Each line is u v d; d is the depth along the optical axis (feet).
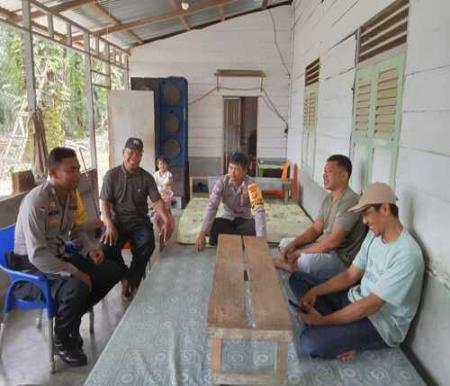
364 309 6.33
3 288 10.23
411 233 6.98
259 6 23.30
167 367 6.27
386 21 8.65
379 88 8.64
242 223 11.58
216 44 24.27
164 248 11.84
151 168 21.83
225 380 5.67
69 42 16.12
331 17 13.37
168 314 7.88
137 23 19.56
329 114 13.51
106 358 6.50
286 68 24.31
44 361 8.15
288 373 6.14
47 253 7.57
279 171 24.25
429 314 6.26
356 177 10.30
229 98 24.86
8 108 20.92
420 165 6.68
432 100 6.28
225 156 25.46
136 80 22.90
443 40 5.94
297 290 8.59
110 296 11.16
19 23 14.24
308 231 10.21
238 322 5.38
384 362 6.40
